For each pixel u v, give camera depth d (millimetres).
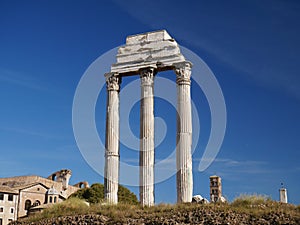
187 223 37750
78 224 41000
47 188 141125
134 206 45750
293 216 36719
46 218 44781
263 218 36969
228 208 39781
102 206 45750
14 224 46125
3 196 130125
